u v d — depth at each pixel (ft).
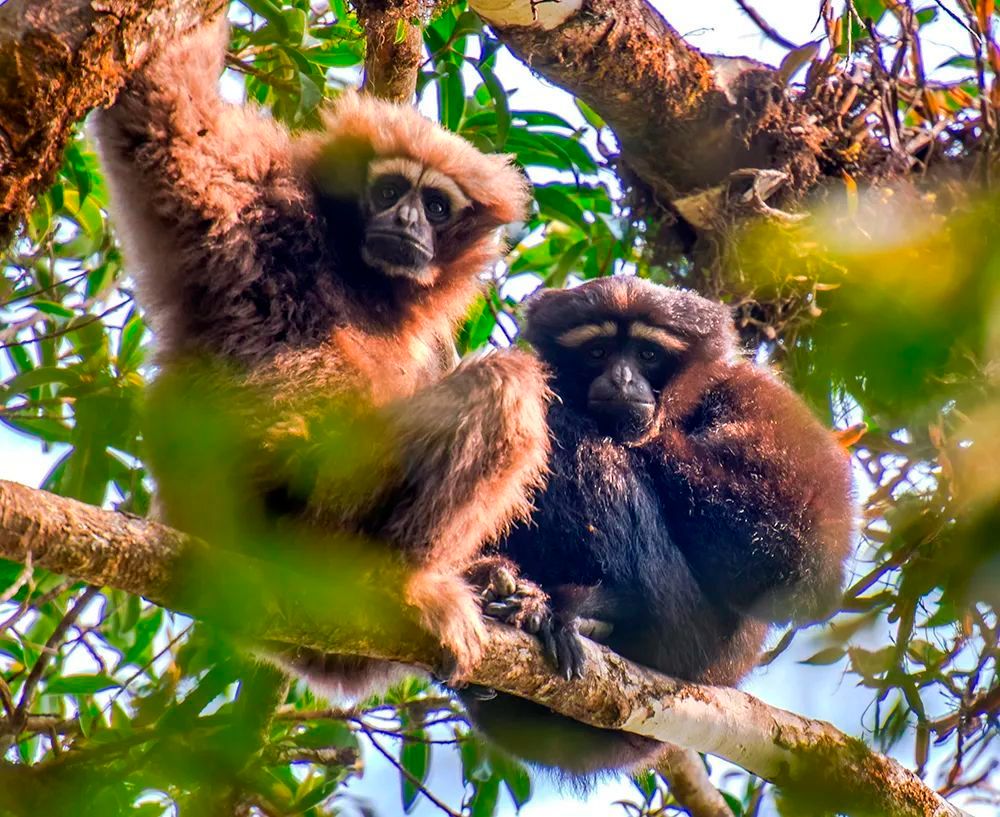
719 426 40.68
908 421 32.37
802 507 38.75
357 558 29.30
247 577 25.11
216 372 30.19
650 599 37.27
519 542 36.40
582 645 32.22
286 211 31.76
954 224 25.26
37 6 23.45
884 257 23.85
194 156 29.37
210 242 29.78
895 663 36.81
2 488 21.57
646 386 39.70
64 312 38.09
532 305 43.45
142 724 35.70
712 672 39.04
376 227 34.09
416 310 35.40
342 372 31.17
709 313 41.91
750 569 38.55
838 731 36.50
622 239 47.26
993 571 31.68
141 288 30.55
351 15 41.60
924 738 37.78
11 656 38.96
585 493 37.32
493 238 37.37
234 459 29.45
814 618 38.96
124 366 37.73
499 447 29.45
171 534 23.76
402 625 28.66
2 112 23.13
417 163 35.12
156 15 27.04
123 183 29.25
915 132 45.34
